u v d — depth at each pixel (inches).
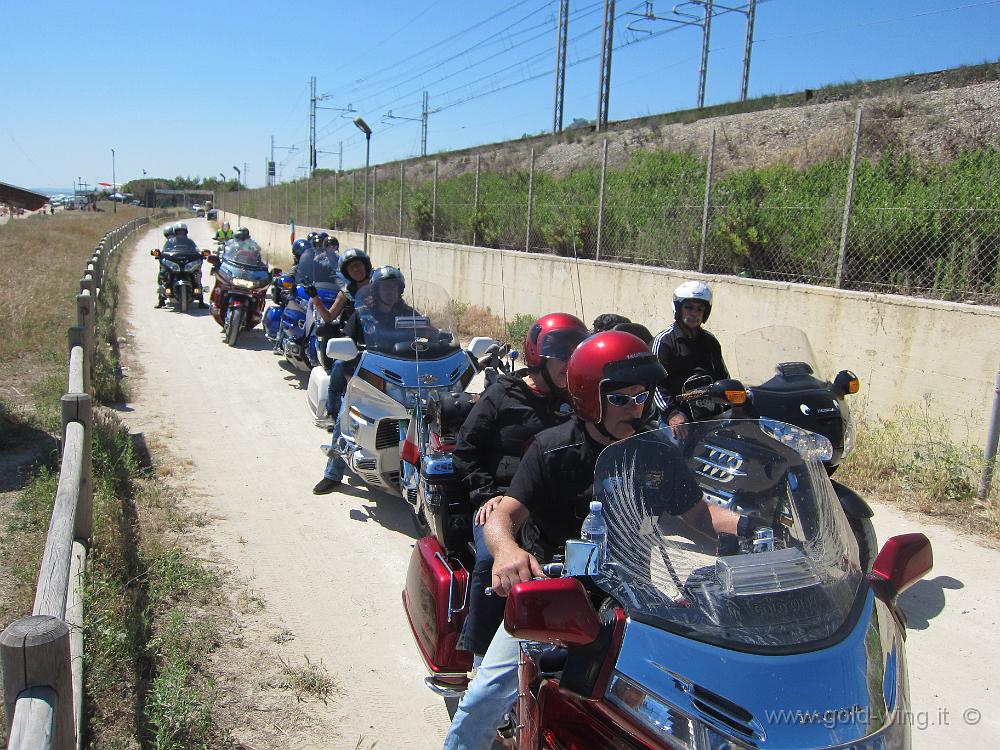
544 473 113.8
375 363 240.5
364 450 238.7
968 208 328.2
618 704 86.1
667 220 477.4
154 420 341.7
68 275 767.1
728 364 394.6
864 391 324.2
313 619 186.2
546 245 604.4
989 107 651.5
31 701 93.7
